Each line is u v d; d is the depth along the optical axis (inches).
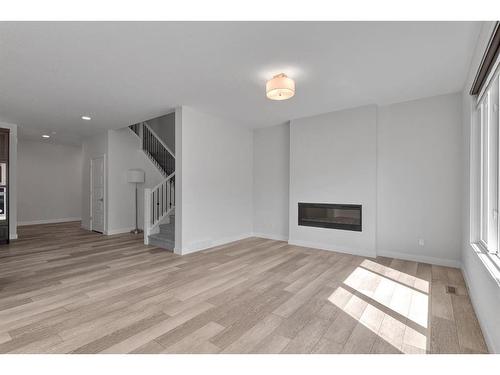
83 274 130.6
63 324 83.5
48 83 129.3
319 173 186.7
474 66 100.5
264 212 229.8
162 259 158.7
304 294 107.7
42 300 100.8
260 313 91.7
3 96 147.4
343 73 118.9
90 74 119.3
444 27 84.2
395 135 161.8
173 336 77.2
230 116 194.2
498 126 84.0
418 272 135.0
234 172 215.3
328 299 103.1
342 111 176.9
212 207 194.1
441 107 147.9
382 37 90.1
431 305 98.0
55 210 328.5
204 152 187.0
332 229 181.3
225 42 93.4
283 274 132.0
